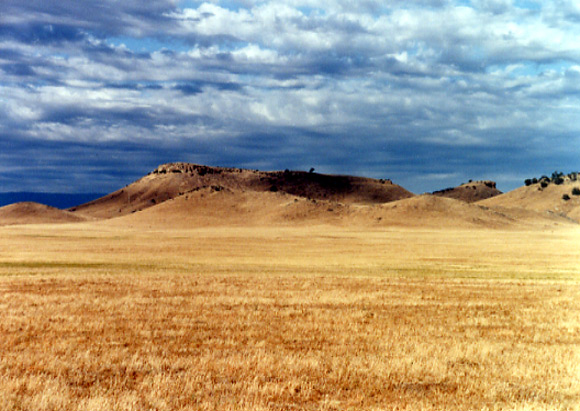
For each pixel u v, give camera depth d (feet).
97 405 43.11
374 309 91.09
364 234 488.44
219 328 73.15
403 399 46.29
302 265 196.13
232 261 213.46
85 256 233.96
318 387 48.73
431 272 168.66
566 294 112.27
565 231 631.97
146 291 112.06
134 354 59.11
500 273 166.20
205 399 45.29
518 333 72.38
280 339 66.95
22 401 44.52
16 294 106.42
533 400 46.55
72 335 68.74
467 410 44.01
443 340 67.21
